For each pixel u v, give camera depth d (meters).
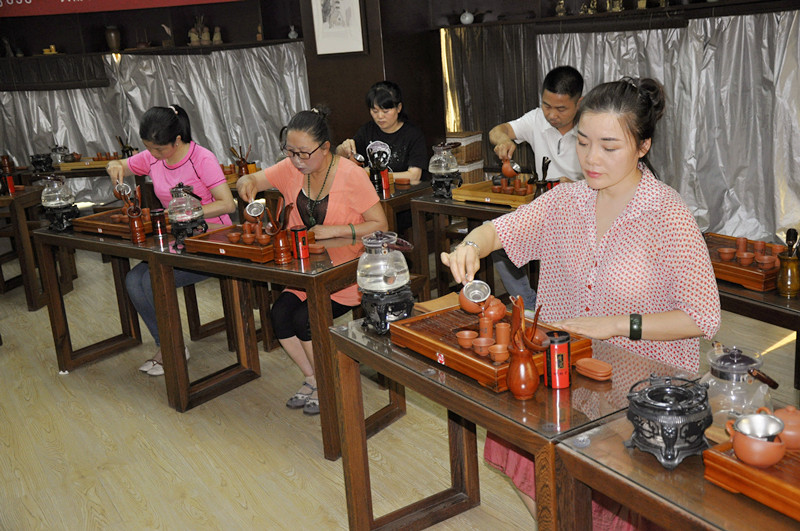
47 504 2.91
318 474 3.02
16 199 5.08
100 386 4.00
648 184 1.80
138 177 5.73
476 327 1.96
